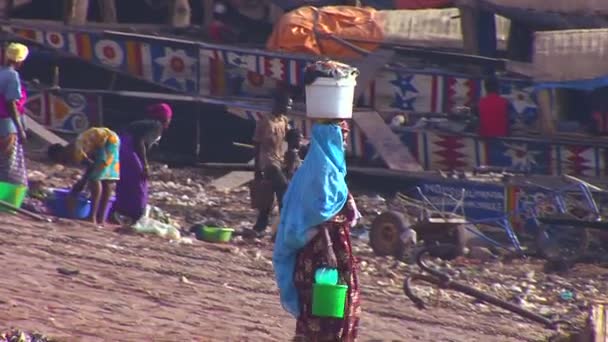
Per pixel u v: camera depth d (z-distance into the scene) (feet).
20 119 189.06
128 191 192.95
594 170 262.26
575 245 207.82
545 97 266.16
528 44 295.28
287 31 290.35
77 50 301.02
